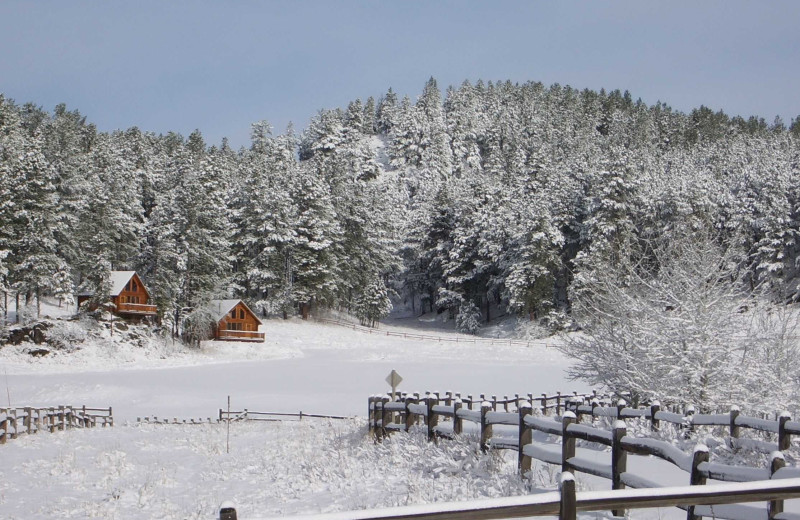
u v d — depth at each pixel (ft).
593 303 66.18
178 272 233.55
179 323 236.43
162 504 45.85
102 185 266.98
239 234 292.20
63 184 252.01
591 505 17.78
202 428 99.86
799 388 57.11
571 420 33.65
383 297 313.94
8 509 45.52
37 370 176.86
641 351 60.13
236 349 226.79
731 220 258.16
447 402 59.21
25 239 208.03
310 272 286.66
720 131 604.90
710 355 56.75
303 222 293.84
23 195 213.66
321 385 160.86
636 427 47.39
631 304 61.62
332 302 303.07
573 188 304.30
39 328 194.49
